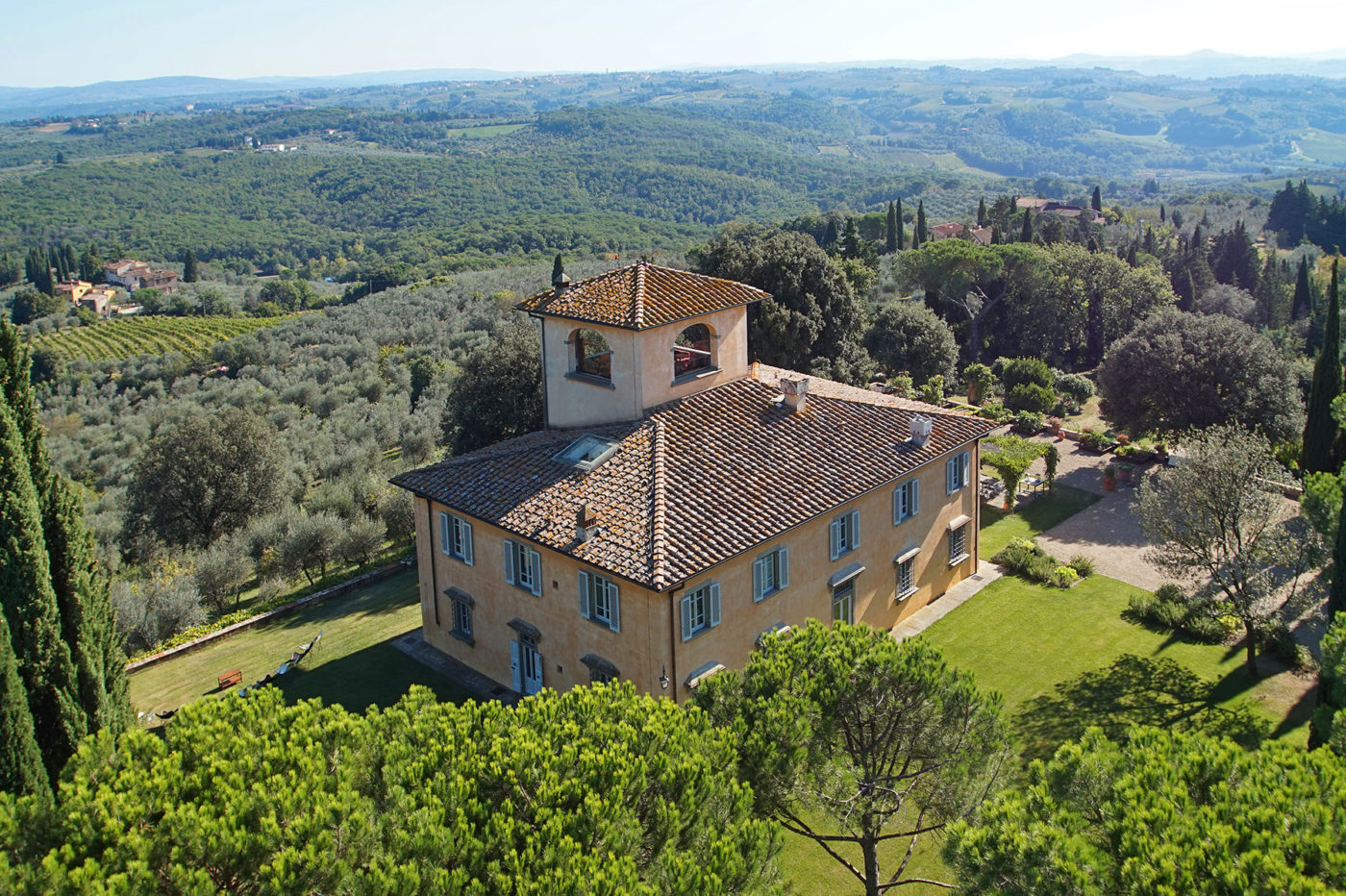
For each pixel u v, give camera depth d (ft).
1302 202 574.97
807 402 108.88
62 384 391.86
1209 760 40.19
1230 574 96.78
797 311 186.70
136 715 70.38
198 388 360.48
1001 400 230.07
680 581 78.79
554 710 51.55
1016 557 122.72
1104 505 147.43
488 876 40.50
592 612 86.53
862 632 56.80
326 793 42.47
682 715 51.39
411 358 319.47
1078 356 293.43
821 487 95.66
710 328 106.32
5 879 36.50
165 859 39.11
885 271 374.84
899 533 106.73
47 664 60.08
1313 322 350.02
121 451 277.85
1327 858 33.78
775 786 49.93
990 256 274.57
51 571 62.54
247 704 51.88
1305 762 40.11
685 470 92.38
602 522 86.74
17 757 55.01
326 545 145.69
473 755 46.88
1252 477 93.45
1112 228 499.10
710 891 39.60
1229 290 366.02
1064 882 35.42
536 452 100.89
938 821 54.54
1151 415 166.50
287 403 296.30
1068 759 41.55
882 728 54.49
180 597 127.75
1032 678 97.96
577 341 107.14
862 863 72.38
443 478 101.86
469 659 103.19
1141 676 97.09
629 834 41.98
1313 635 104.17
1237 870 33.17
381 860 40.09
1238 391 159.12
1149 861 34.68
